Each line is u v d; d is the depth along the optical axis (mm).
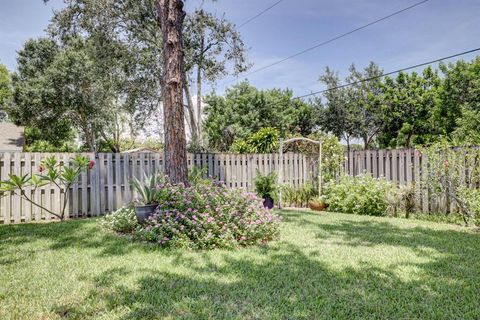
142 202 5723
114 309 2604
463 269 3605
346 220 7207
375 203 8250
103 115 22625
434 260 3957
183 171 6336
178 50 6402
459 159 6926
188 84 18047
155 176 5957
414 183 7984
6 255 4152
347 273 3475
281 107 30844
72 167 8117
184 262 3867
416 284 3158
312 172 11117
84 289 3008
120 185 8641
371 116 27312
